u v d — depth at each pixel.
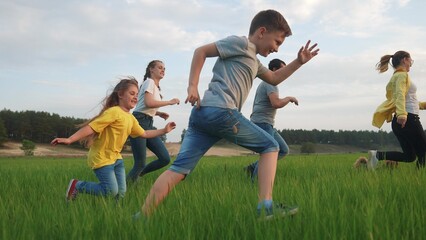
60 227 3.13
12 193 5.32
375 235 2.65
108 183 4.93
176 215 3.44
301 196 4.07
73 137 4.84
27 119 133.00
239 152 95.62
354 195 4.39
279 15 4.19
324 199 4.00
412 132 7.71
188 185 5.98
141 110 6.94
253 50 4.19
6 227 3.03
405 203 3.76
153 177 8.18
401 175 6.20
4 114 131.50
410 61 7.87
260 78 4.50
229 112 3.94
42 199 4.65
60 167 13.50
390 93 8.10
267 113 7.52
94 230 3.07
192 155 4.09
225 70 4.12
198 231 3.02
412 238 2.71
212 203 3.85
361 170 7.85
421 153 7.81
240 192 4.76
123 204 4.29
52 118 136.38
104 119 5.04
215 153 91.19
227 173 8.33
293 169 9.06
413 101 7.83
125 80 5.48
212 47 4.11
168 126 5.65
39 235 3.06
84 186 4.92
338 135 167.88
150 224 3.03
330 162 12.73
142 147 6.83
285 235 2.85
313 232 2.82
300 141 161.88
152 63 7.26
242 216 3.42
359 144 169.50
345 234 2.74
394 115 7.89
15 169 11.89
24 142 94.12
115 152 5.18
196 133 4.16
